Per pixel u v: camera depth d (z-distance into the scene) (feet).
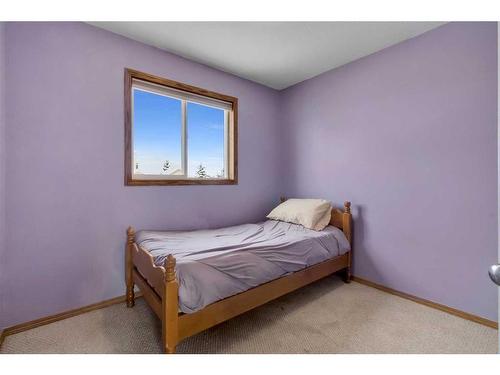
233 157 9.61
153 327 5.73
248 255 5.60
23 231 5.62
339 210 8.91
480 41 5.91
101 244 6.69
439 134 6.59
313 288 8.04
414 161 7.09
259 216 10.49
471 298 6.12
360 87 8.36
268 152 10.82
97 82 6.57
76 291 6.33
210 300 4.55
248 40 7.26
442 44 6.51
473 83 6.02
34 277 5.77
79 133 6.32
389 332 5.59
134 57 7.18
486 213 5.88
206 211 8.84
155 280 4.73
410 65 7.14
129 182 7.12
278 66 8.91
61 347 5.02
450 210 6.44
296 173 10.66
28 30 5.64
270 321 6.04
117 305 6.77
